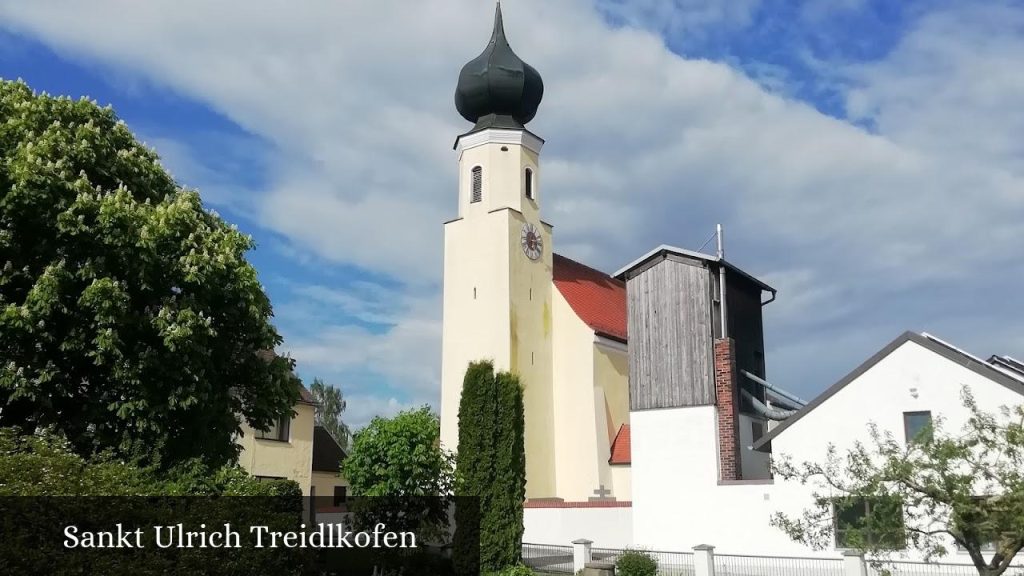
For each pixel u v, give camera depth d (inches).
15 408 851.4
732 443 1264.8
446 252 1800.0
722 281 1349.7
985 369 1056.8
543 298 1795.0
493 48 1844.2
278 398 1005.2
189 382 894.4
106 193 890.7
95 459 783.7
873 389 1122.7
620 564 1023.0
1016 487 570.9
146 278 882.8
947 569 991.0
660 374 1352.1
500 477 1018.1
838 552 1103.6
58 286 820.6
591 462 1688.0
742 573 1096.2
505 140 1809.8
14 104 951.6
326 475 1932.8
